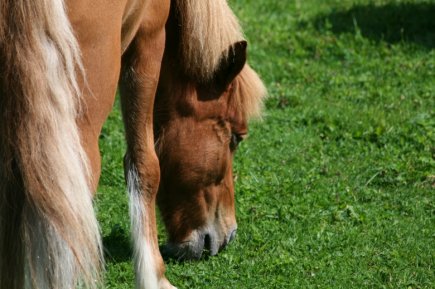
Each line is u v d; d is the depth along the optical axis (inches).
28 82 260.4
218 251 438.9
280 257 439.8
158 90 401.4
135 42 357.1
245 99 416.8
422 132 605.0
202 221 426.0
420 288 414.6
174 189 416.8
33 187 260.7
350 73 737.6
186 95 402.3
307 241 459.5
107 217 478.9
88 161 279.4
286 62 753.0
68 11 272.4
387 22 851.4
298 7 917.8
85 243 268.7
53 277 264.8
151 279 376.5
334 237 463.2
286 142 590.2
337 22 863.1
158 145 407.5
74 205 264.5
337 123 623.5
